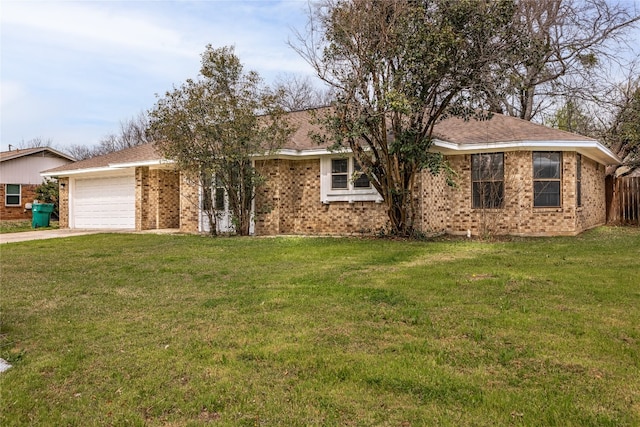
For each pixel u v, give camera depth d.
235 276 7.61
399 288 6.39
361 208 14.17
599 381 3.40
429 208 13.62
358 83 11.39
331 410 3.06
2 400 3.29
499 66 11.16
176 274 7.91
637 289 6.19
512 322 4.79
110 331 4.78
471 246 10.98
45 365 3.91
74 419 3.02
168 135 13.41
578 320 4.86
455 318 4.96
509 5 10.66
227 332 4.64
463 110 11.70
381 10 11.09
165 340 4.48
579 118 23.47
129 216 18.89
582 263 8.34
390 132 12.90
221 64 13.28
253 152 13.63
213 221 15.09
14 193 26.83
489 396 3.19
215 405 3.16
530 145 13.21
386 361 3.83
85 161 21.11
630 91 20.72
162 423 2.96
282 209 15.00
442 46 10.34
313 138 12.79
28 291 6.69
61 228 20.58
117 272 8.17
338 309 5.38
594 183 17.08
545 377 3.49
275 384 3.46
